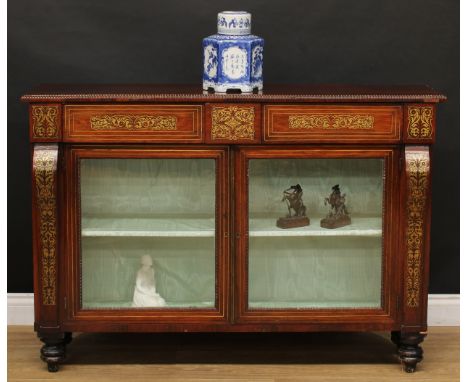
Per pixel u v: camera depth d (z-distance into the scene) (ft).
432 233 17.54
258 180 15.35
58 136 14.93
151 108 14.96
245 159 15.15
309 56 17.13
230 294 15.42
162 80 17.13
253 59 15.40
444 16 17.08
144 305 15.55
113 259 15.61
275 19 17.03
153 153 15.12
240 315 15.44
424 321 15.43
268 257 15.64
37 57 17.02
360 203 15.49
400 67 17.19
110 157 15.12
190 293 15.66
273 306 15.52
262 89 15.83
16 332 17.19
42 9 16.92
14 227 17.37
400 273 15.40
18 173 17.28
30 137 14.93
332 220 15.49
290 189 15.42
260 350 16.39
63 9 16.93
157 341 16.78
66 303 15.37
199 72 17.15
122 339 16.85
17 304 17.47
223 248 15.34
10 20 16.92
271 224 15.47
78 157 15.11
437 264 17.51
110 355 16.15
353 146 15.16
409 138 15.03
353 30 17.08
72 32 16.99
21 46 16.98
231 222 15.29
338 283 15.72
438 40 17.13
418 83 17.24
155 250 15.62
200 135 15.02
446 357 16.19
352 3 17.02
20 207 17.34
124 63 17.10
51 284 15.23
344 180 15.43
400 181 15.23
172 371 15.53
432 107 14.97
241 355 16.17
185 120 14.99
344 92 15.46
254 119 14.98
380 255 15.56
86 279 15.56
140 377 15.30
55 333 15.34
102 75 17.10
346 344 16.67
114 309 15.42
